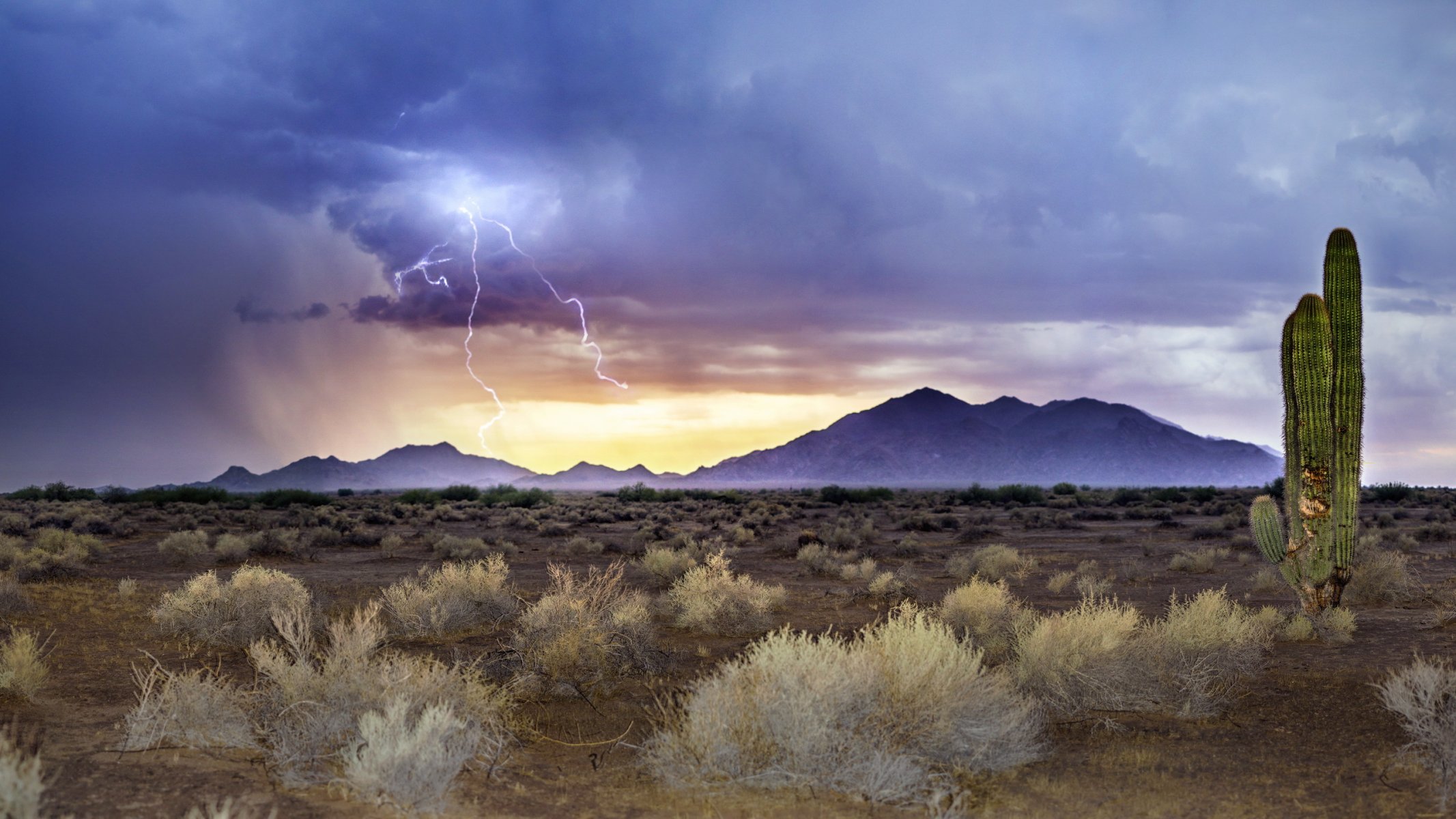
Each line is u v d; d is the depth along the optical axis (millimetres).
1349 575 14789
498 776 7426
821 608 18031
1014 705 8523
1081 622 10586
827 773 7137
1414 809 6859
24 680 9281
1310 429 14898
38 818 5762
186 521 47625
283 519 52438
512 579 22891
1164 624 11750
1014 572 24359
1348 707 9867
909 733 7578
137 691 10062
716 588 16141
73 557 24812
